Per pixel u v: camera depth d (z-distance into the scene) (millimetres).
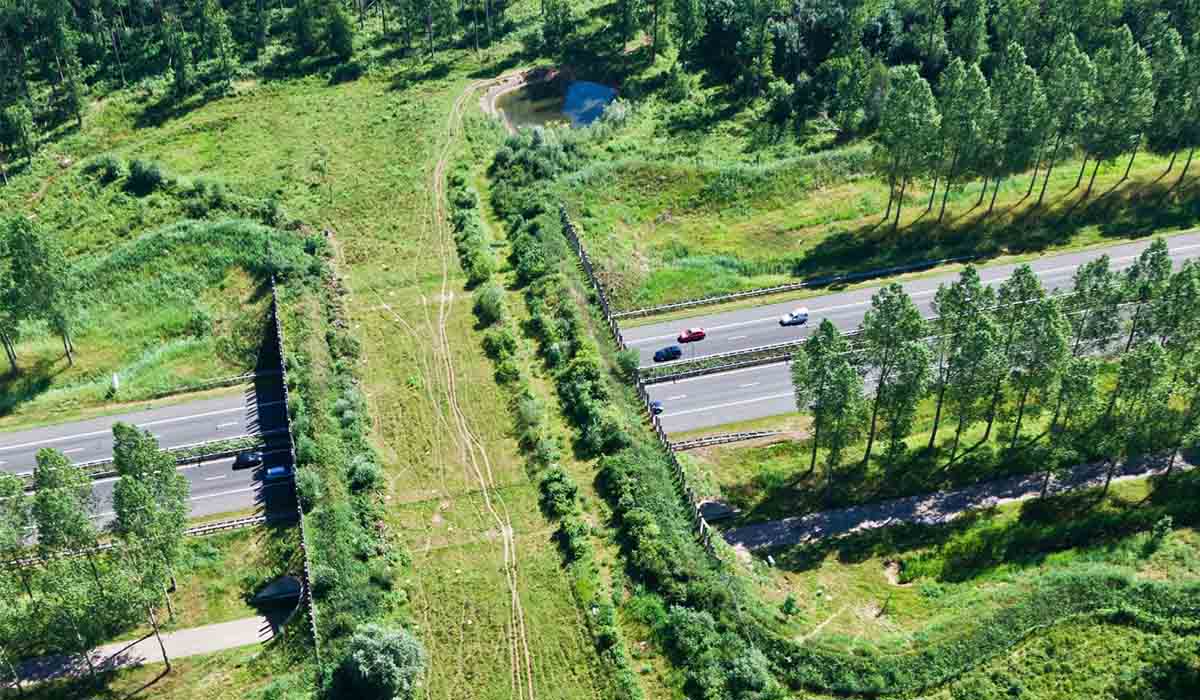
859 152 145250
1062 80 126438
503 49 186625
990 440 100250
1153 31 160375
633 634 79625
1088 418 93000
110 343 117000
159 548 79062
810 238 132250
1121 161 141750
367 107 166750
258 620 84688
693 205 139125
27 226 106938
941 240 129750
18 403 110625
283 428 105250
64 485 77500
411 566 87938
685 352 113875
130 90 168500
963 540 89312
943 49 167750
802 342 113938
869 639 78812
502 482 95812
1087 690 73250
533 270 121938
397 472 97688
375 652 75188
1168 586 79750
